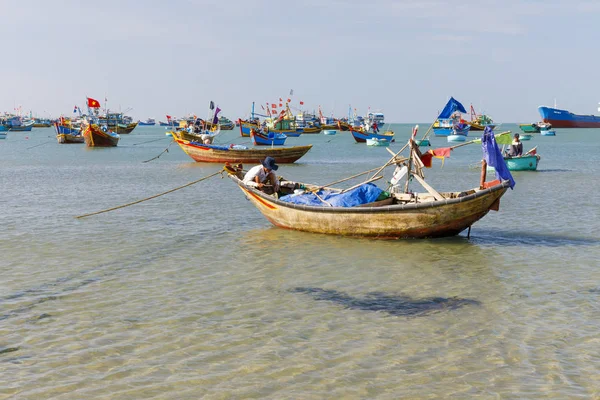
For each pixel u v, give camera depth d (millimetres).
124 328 10711
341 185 37031
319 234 18891
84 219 22172
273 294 12695
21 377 8781
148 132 196875
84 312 11578
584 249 16797
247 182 20578
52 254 16484
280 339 10156
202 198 27906
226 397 8180
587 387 8398
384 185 35906
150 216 22812
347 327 10711
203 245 17562
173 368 9070
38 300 12336
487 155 17719
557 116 177375
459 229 17844
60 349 9781
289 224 19453
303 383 8562
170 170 47219
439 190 33875
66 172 45250
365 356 9453
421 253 16359
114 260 15805
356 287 13188
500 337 10188
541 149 80625
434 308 11734
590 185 33344
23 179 39344
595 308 11633
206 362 9273
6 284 13508
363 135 104625
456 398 8133
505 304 11938
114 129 151750
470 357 9391
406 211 17359
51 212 23922
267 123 130000
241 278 13969
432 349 9711
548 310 11555
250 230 19812
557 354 9484
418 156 19312
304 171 47375
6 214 23359
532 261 15422
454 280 13703
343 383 8555
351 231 18250
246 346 9875
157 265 15250
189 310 11664
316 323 10914
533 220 21594
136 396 8211
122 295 12664
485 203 17219
